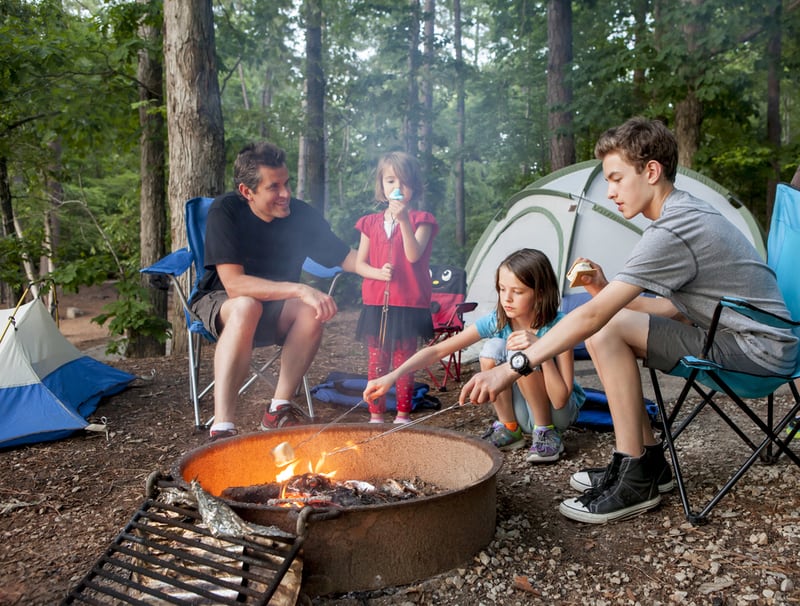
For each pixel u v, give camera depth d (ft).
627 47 32.24
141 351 26.73
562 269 18.83
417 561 6.25
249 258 10.53
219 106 19.85
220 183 19.84
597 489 7.80
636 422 7.60
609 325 7.51
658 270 6.75
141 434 11.39
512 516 7.75
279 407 10.29
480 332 9.41
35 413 11.07
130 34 27.22
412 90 45.83
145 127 28.48
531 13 46.29
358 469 8.39
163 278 11.64
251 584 5.50
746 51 35.50
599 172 19.38
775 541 6.89
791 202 8.46
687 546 6.90
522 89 64.54
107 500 8.57
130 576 5.86
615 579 6.38
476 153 49.75
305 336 10.31
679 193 7.18
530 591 6.21
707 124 37.68
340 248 11.47
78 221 43.01
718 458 9.32
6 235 33.60
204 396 13.88
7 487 9.07
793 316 7.97
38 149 34.50
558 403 9.20
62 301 64.85
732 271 6.95
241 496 7.00
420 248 10.95
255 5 41.78
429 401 12.87
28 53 25.93
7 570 6.70
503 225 21.85
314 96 41.01
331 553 5.98
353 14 46.26
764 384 7.38
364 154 50.67
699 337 7.24
